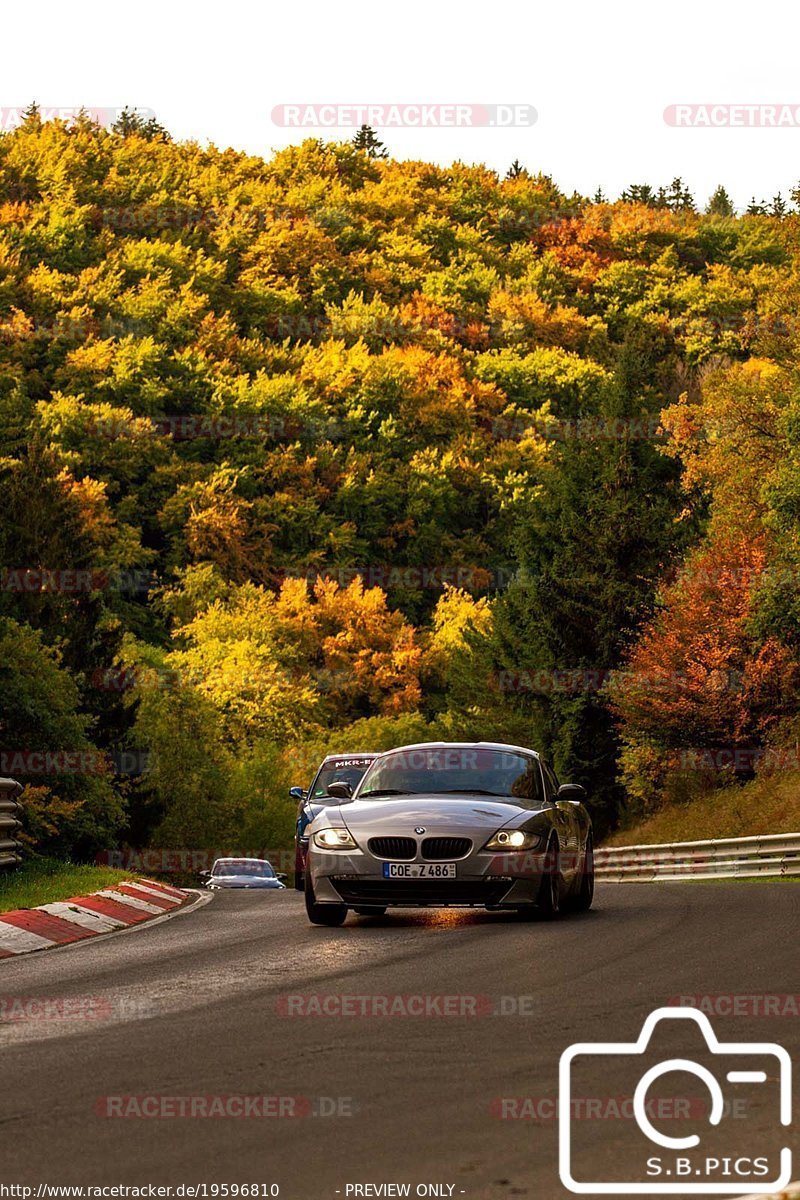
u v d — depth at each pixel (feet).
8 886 52.21
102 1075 22.13
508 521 382.01
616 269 467.11
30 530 208.13
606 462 191.21
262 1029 26.21
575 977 32.09
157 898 56.54
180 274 476.95
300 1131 18.51
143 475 405.80
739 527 154.92
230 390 413.18
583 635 182.50
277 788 294.66
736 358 365.81
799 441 133.18
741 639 147.64
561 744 178.81
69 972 34.99
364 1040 24.93
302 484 388.78
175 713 276.82
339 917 46.14
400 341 447.01
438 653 332.19
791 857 88.53
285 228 500.74
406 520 386.11
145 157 542.57
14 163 515.91
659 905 50.29
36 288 449.48
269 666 317.01
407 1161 17.03
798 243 162.81
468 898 44.01
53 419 388.78
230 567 376.89
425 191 549.13
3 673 155.94
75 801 155.94
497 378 418.72
